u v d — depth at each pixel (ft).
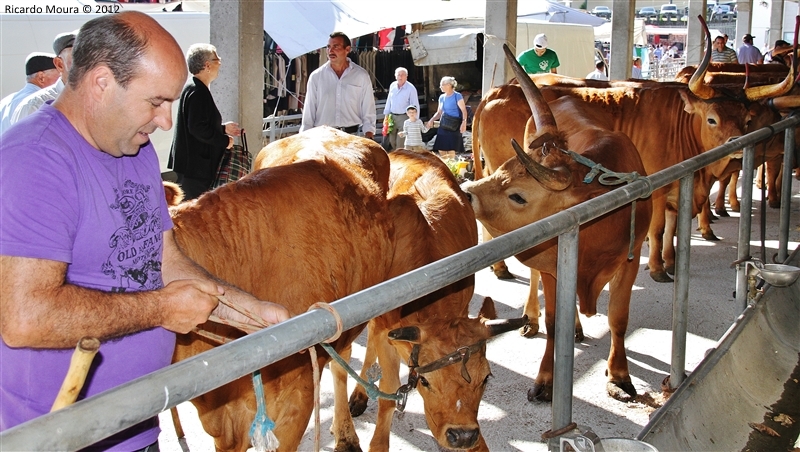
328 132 14.11
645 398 14.73
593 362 16.40
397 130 44.45
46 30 27.37
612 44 42.65
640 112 22.39
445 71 63.87
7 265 5.53
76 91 6.01
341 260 10.55
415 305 11.69
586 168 13.69
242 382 9.00
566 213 8.59
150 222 6.80
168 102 6.20
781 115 25.48
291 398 9.78
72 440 4.01
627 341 17.56
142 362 6.72
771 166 30.89
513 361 16.44
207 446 12.68
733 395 13.19
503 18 32.96
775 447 12.42
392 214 12.59
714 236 26.89
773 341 15.60
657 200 21.30
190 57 18.88
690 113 22.00
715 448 11.71
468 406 10.38
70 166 5.92
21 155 5.69
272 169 10.62
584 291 14.33
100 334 5.82
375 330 12.23
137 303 5.99
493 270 22.57
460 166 34.37
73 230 5.94
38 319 5.53
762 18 106.83
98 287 6.34
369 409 14.55
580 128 17.34
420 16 49.29
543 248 13.80
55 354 6.15
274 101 49.47
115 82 5.87
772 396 13.96
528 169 13.00
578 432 8.81
